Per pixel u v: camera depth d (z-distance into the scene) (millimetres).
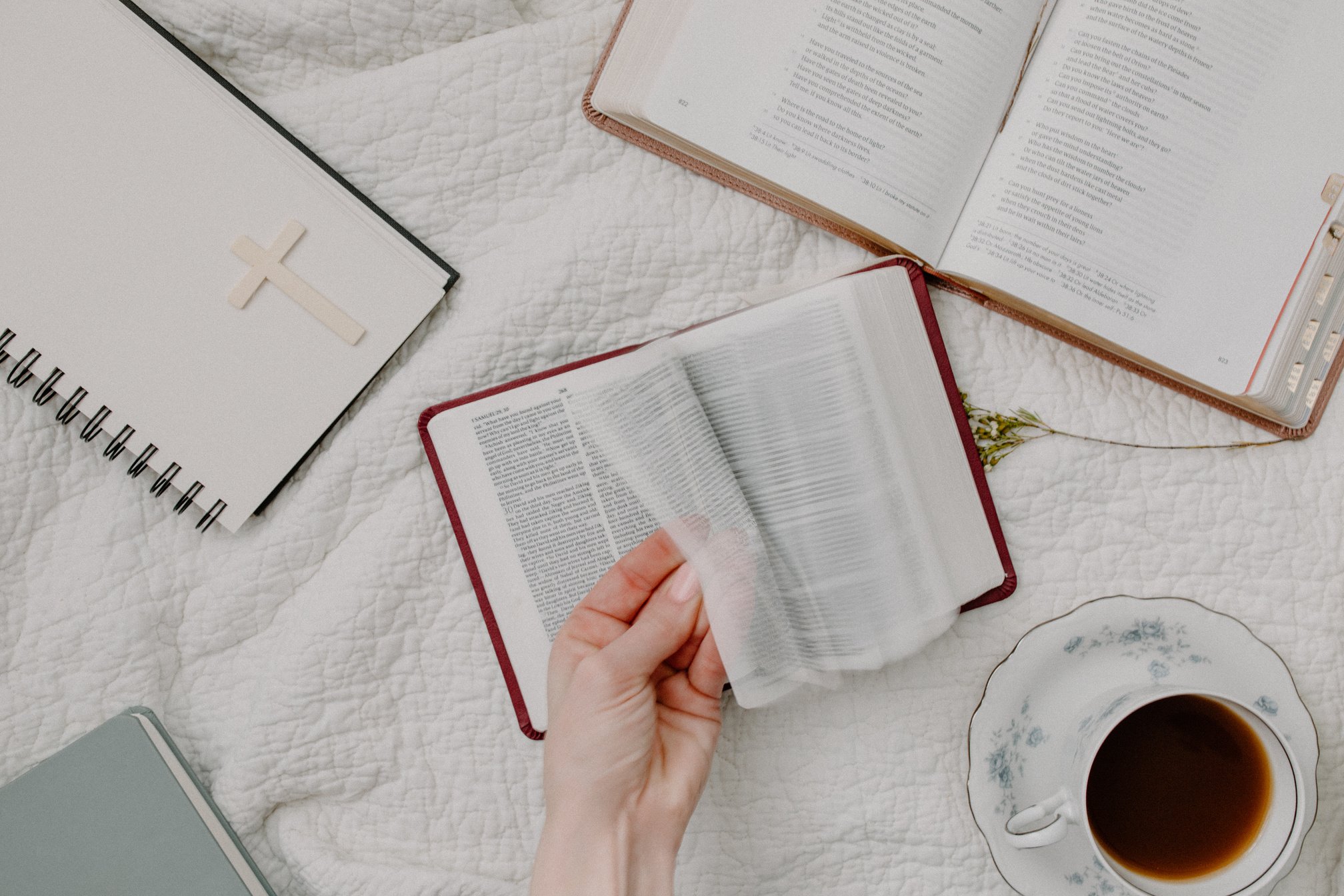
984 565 590
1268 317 546
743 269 625
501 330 625
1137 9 538
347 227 615
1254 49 536
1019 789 568
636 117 576
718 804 628
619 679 501
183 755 645
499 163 629
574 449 596
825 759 624
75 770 608
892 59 548
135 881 605
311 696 637
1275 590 609
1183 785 537
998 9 541
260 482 631
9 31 599
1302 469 608
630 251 620
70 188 611
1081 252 552
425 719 643
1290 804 501
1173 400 613
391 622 638
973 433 611
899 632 573
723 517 561
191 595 652
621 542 603
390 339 622
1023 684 563
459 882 636
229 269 615
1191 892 520
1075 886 559
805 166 562
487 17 632
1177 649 564
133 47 602
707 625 538
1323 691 605
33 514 649
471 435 604
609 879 482
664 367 574
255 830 655
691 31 556
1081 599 612
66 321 620
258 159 610
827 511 565
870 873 626
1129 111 543
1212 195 545
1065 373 613
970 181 563
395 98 623
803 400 564
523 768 639
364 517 645
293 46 632
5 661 650
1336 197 537
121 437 628
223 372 624
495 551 611
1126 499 615
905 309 574
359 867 641
